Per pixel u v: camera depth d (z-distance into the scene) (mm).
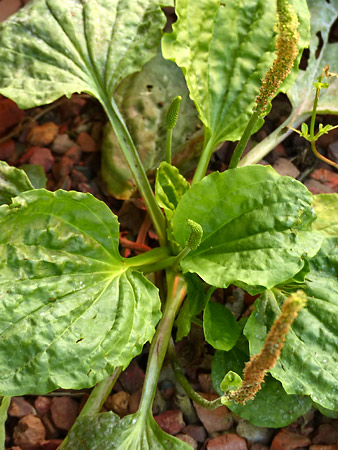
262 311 287
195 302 294
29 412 308
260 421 288
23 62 310
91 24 321
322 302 284
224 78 328
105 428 267
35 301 254
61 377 242
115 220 274
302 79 366
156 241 364
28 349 243
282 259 261
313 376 270
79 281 268
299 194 271
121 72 320
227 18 322
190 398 304
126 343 254
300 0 326
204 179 274
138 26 325
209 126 325
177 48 306
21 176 302
